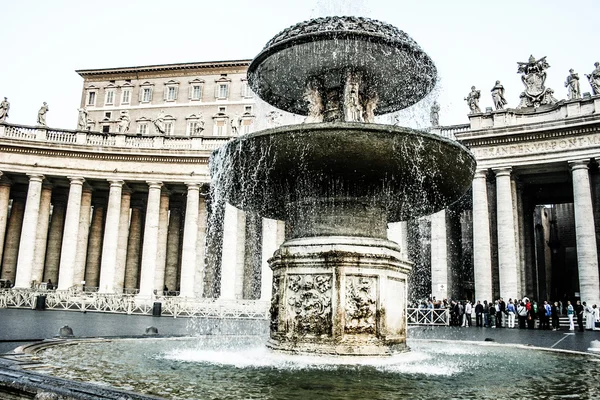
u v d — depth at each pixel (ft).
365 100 32.27
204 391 17.95
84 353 28.25
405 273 29.12
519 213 115.75
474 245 109.50
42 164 125.49
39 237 130.21
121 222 133.59
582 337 67.00
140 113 201.98
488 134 109.09
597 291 97.50
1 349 33.35
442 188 27.96
